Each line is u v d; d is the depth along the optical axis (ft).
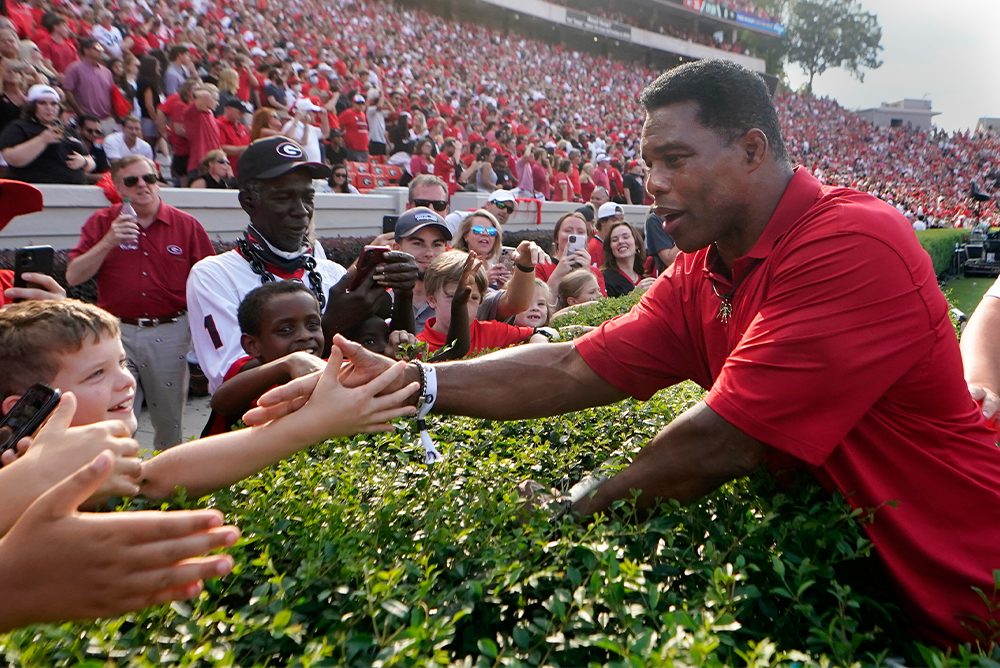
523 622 4.99
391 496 6.23
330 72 66.13
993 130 264.31
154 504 5.85
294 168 11.73
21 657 4.05
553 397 7.41
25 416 5.06
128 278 16.26
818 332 5.91
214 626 4.66
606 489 6.40
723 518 6.31
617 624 4.69
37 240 22.63
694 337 7.43
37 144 23.32
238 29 72.79
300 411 5.95
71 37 37.76
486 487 6.71
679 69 6.61
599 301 18.61
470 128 74.90
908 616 6.53
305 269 12.55
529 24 164.35
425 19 125.70
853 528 5.90
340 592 4.76
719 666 4.03
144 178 15.96
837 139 188.55
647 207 64.59
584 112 129.18
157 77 36.94
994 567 6.16
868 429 6.31
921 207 138.00
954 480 6.24
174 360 16.85
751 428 6.01
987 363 9.46
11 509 4.25
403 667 4.07
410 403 7.00
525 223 51.26
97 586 3.74
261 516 5.90
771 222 6.48
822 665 4.36
